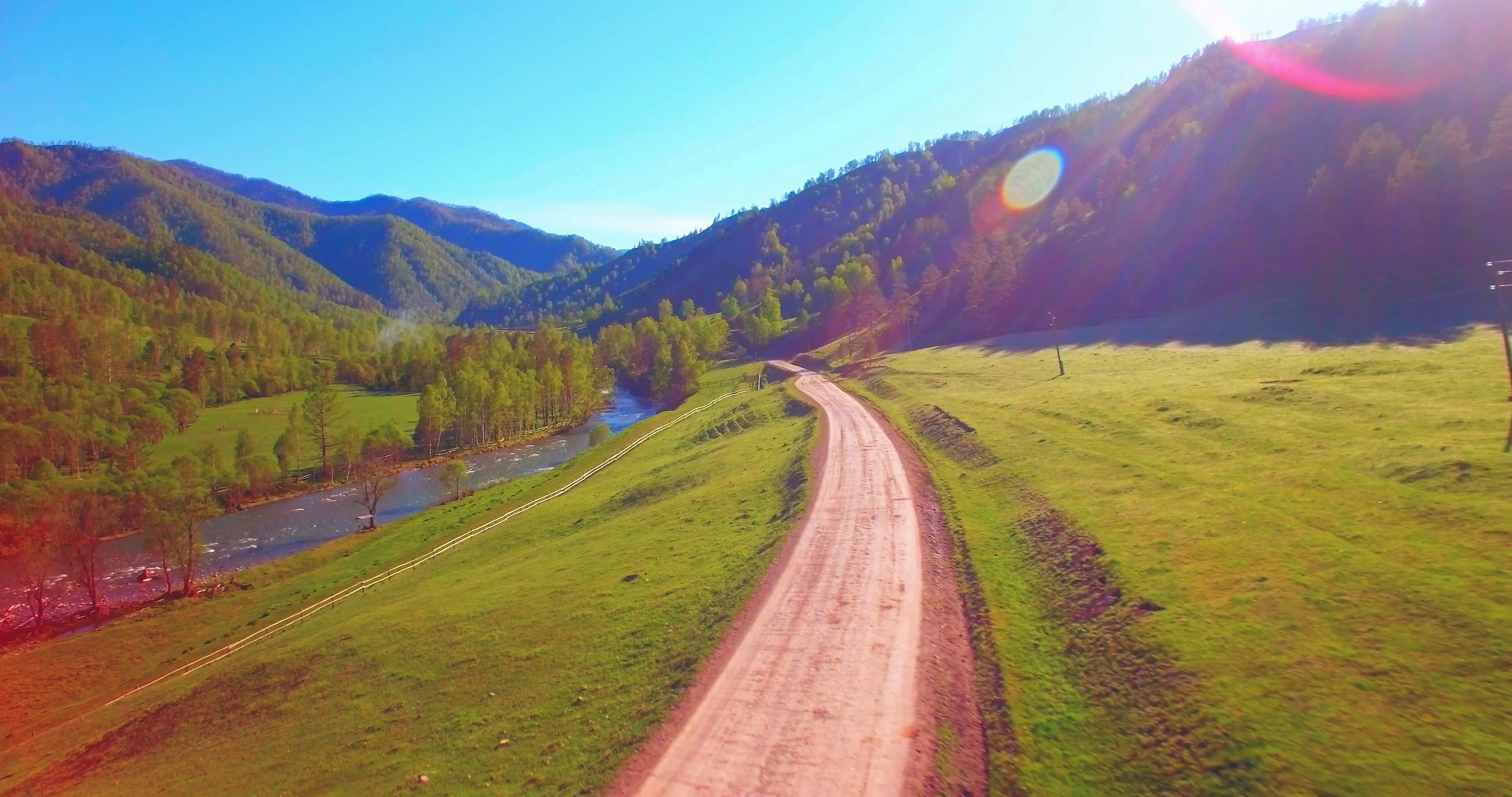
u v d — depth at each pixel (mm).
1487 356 38406
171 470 77875
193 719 30406
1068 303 103812
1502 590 15539
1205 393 40188
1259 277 82562
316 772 21281
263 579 55438
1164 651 16328
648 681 20328
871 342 120000
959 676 17812
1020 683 16984
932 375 79188
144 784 25250
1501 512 18844
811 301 188250
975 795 13500
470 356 153125
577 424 123188
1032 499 29781
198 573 59719
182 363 151875
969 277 129625
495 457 100688
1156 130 168375
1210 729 13578
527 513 58062
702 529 36875
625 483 60312
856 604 22844
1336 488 23234
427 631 30922
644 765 15852
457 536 55812
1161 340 70438
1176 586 18984
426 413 101625
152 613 50406
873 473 40656
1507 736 11719
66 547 52938
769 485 42812
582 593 30172
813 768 14883
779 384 103625
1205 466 28609
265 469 82000
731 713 17391
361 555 57062
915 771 14359
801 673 18859
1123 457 32156
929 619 21172
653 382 146000
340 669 29859
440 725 21750
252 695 30609
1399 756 11812
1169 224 101375
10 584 56906
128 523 69812
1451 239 65438
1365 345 49031
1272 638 15836
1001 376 67938
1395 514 20453
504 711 21344
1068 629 19031
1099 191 143750
